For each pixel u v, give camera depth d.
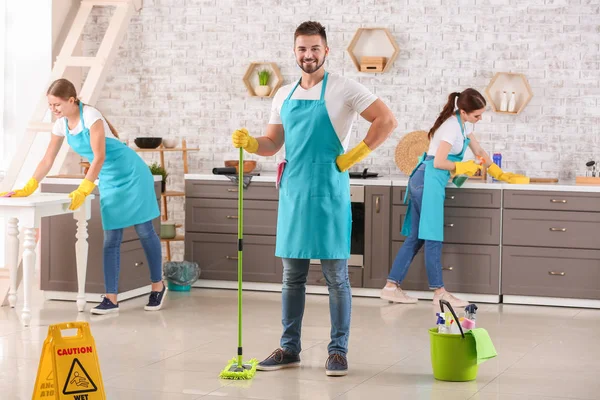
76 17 7.80
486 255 6.99
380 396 4.21
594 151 7.38
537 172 7.49
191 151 8.14
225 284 7.57
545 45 7.41
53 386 3.65
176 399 4.14
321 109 4.56
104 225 6.36
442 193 6.75
